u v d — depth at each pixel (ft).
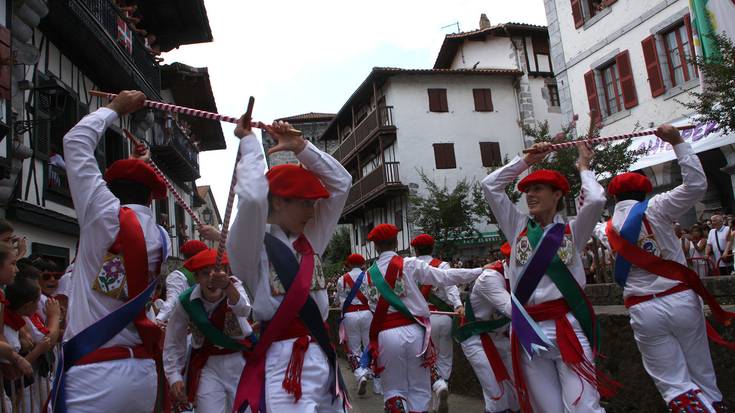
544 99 92.32
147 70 50.06
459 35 95.55
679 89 49.37
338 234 131.13
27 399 14.64
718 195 47.44
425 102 89.10
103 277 9.41
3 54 26.55
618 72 56.24
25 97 31.73
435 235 75.31
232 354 13.94
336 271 96.89
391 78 88.69
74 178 9.43
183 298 13.62
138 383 9.46
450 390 26.04
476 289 15.42
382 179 86.38
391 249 18.75
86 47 38.29
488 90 91.61
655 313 13.35
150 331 9.65
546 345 11.64
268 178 9.39
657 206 13.69
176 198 11.16
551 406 12.05
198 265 13.23
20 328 14.56
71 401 9.02
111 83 44.47
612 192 14.94
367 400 26.53
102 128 9.77
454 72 88.89
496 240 81.61
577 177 50.01
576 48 61.46
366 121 92.17
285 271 8.98
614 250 14.15
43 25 34.83
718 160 46.93
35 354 14.42
